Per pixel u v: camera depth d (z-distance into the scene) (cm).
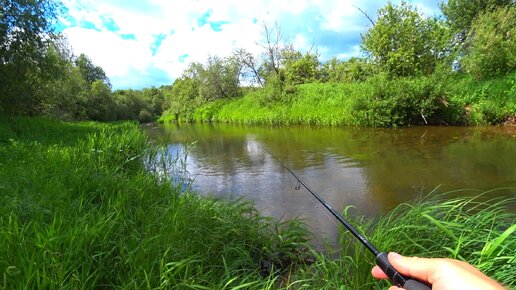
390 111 1381
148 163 716
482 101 1308
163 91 7662
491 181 571
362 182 612
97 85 3425
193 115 3650
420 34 1630
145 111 5566
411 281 78
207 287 217
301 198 535
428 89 1339
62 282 187
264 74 3278
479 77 1412
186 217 323
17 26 1080
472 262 222
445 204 299
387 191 553
